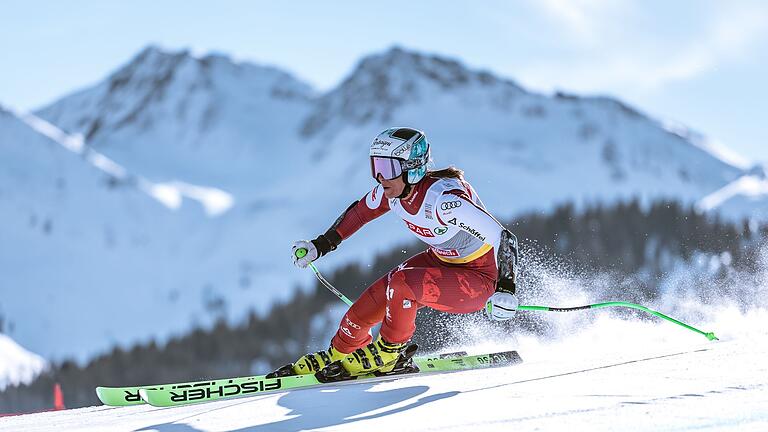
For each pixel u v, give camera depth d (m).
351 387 6.25
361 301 6.79
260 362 176.12
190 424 4.99
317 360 6.90
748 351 6.02
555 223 190.75
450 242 6.53
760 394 4.34
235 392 6.36
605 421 3.99
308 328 179.88
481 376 6.29
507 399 4.93
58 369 179.50
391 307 6.54
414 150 6.33
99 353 185.50
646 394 4.66
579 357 7.37
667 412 4.09
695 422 3.81
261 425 4.77
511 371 6.50
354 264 195.88
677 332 9.45
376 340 6.70
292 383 6.47
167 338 183.25
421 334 10.62
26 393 175.38
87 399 173.12
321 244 7.28
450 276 6.52
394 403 5.23
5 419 6.54
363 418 4.77
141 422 5.29
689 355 6.21
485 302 6.69
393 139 6.34
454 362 7.23
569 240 184.88
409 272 6.53
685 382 4.95
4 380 181.88
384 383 6.37
